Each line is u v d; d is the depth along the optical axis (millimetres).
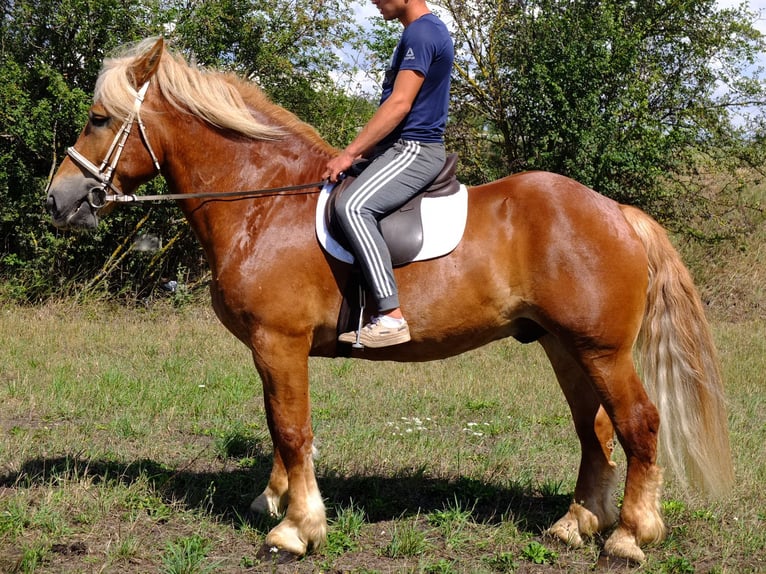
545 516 4156
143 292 11961
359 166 3682
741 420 6219
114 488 4199
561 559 3641
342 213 3441
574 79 11945
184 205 3797
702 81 13469
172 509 4074
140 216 11523
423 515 4125
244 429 5605
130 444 5250
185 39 11570
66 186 3693
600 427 3871
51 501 3945
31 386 6516
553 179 3682
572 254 3480
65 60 11500
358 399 6715
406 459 5027
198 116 3748
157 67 3754
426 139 3635
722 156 13633
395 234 3523
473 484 4453
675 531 3930
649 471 3543
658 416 3562
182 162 3783
